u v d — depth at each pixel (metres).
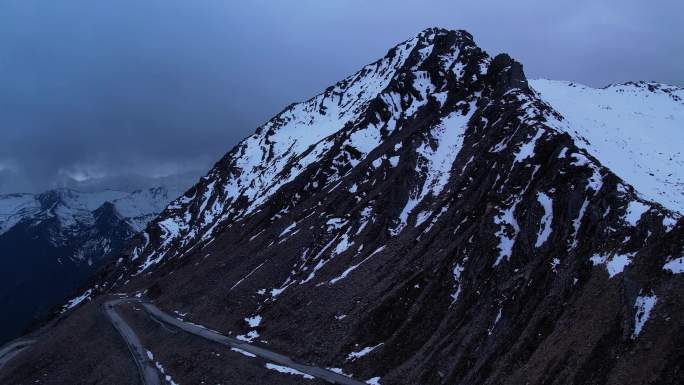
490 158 77.44
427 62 116.38
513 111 83.75
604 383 38.38
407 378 52.44
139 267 156.62
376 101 117.81
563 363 42.00
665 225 46.34
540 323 47.91
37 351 100.62
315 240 88.44
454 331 54.56
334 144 124.62
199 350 74.12
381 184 90.88
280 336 70.69
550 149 66.88
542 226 58.62
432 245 70.06
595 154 78.88
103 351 86.88
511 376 44.81
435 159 88.12
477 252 61.62
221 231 131.75
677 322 38.22
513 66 95.69
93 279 171.75
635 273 44.34
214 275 102.69
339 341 62.88
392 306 62.94
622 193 53.28
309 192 110.81
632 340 39.72
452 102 100.06
